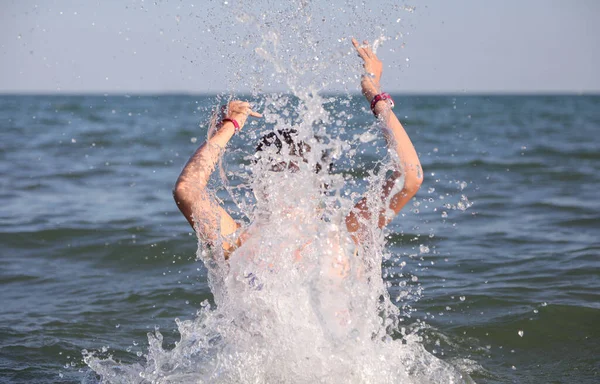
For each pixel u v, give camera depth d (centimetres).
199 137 2014
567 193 896
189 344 320
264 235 268
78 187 988
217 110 274
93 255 581
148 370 312
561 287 457
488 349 355
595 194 887
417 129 2544
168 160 1365
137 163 1310
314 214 265
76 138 1984
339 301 263
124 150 1596
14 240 630
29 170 1195
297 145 263
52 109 5325
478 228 667
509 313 404
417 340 361
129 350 359
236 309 275
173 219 723
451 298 434
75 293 473
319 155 260
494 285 464
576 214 742
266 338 274
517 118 3841
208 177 262
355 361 271
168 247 597
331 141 259
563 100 12019
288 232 266
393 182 248
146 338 379
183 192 255
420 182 245
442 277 488
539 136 2103
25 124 2930
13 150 1586
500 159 1320
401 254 559
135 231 657
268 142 267
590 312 401
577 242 605
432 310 412
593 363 336
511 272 500
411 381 298
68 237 638
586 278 481
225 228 267
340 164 858
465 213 743
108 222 705
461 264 525
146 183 1031
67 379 318
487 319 395
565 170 1142
